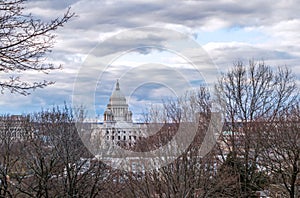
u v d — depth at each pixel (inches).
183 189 987.3
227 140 1293.1
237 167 1252.5
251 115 1359.5
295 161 1086.4
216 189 1087.0
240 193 1186.0
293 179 1096.2
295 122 1160.8
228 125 1309.1
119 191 1190.3
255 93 1395.2
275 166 1143.0
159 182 1003.9
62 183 1419.8
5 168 1510.8
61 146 1381.6
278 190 1200.2
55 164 1421.0
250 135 1238.9
